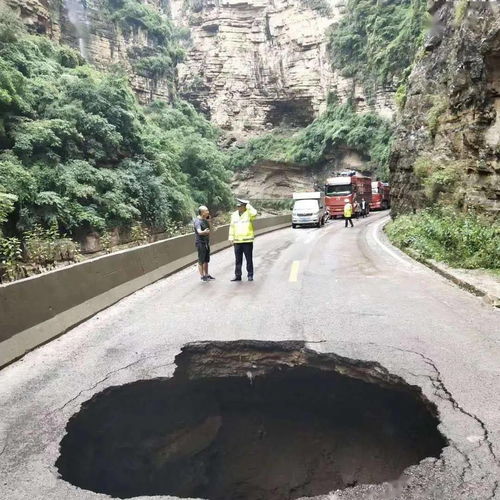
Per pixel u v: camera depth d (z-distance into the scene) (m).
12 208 16.36
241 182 66.88
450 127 16.89
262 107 70.62
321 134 60.34
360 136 54.84
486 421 3.51
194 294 9.07
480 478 2.81
